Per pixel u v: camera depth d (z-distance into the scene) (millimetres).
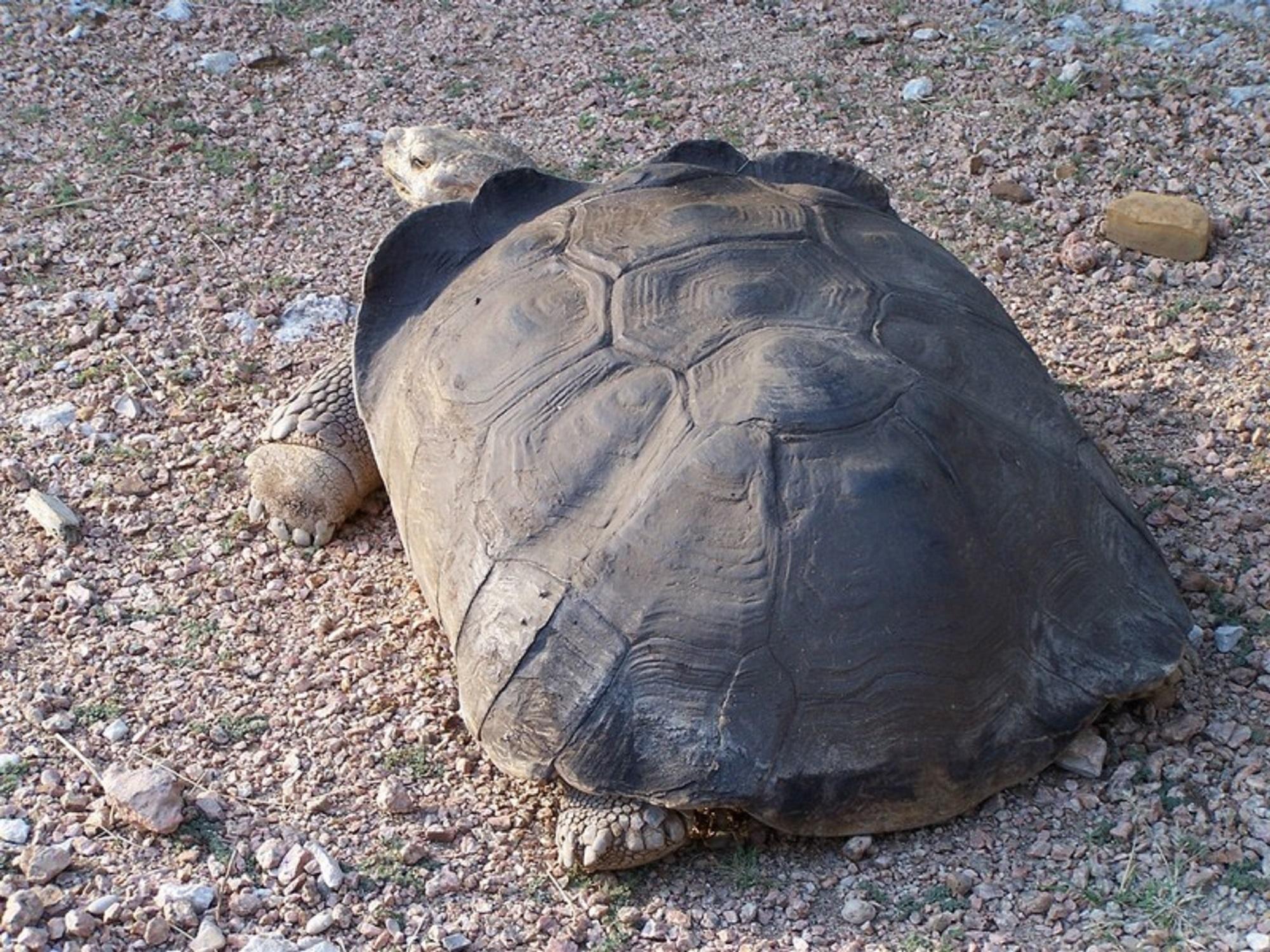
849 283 2342
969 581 2238
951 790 2234
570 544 2258
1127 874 2254
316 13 3475
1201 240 2908
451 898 2281
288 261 2979
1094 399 2725
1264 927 2213
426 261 2518
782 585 2215
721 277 2326
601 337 2314
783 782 2207
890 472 2230
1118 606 2293
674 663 2217
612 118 3221
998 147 3125
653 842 2248
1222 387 2734
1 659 2475
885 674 2213
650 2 3490
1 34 3393
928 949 2221
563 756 2236
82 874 2291
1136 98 3201
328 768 2383
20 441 2713
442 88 3305
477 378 2354
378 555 2600
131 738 2404
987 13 3434
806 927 2244
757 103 3240
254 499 2623
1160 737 2354
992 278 2914
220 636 2508
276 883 2289
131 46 3387
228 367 2809
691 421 2254
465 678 2289
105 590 2553
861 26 3406
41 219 3039
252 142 3197
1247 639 2443
